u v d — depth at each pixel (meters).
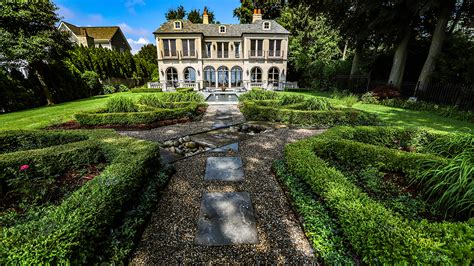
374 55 17.23
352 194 2.20
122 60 25.11
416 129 4.84
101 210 1.84
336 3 13.48
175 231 2.33
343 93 15.46
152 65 30.81
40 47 11.91
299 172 3.01
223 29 24.00
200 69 23.56
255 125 7.25
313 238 2.14
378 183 3.04
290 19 26.02
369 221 1.74
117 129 6.63
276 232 2.33
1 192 2.61
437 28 11.52
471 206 2.17
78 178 3.13
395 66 13.78
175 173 3.75
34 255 1.34
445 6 11.03
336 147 3.78
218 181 3.46
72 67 16.66
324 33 23.52
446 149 3.70
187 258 1.99
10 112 9.88
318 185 2.52
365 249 1.63
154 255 2.01
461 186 2.29
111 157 3.39
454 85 10.66
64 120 7.59
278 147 5.09
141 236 2.24
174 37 22.78
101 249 1.83
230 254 2.04
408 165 3.08
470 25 12.30
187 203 2.85
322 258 1.93
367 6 12.12
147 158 3.10
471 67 10.13
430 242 1.47
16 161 2.74
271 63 23.95
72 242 1.48
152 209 2.64
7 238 1.45
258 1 27.95
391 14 11.84
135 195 2.66
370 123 7.02
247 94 13.09
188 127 7.05
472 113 8.67
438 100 11.39
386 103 12.40
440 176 2.60
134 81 27.27
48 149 3.20
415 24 13.23
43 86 12.82
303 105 8.15
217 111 10.52
